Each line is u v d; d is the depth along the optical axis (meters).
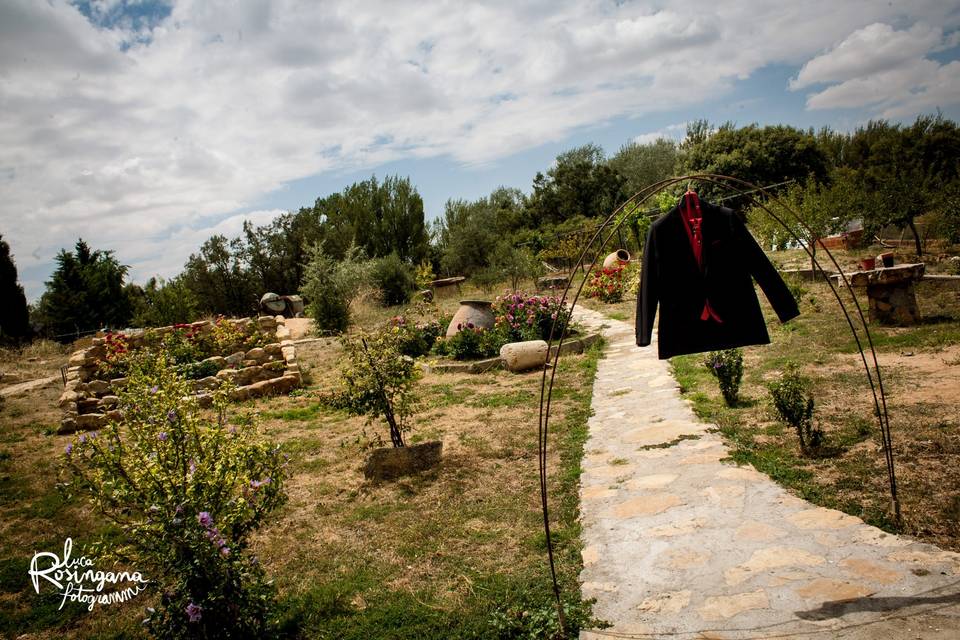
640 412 7.42
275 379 11.30
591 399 8.52
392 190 35.72
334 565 4.50
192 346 13.40
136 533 3.58
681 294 3.70
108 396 10.77
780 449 5.40
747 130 30.78
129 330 15.62
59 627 4.09
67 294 23.53
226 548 3.33
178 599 3.34
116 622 4.09
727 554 3.85
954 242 16.36
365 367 6.55
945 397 5.91
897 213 16.75
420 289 27.58
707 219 3.71
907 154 29.78
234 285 29.83
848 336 9.16
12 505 6.45
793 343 9.31
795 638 2.92
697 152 31.42
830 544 3.74
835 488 4.47
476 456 6.61
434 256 36.75
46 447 8.84
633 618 3.36
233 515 3.66
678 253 3.70
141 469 3.61
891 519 3.89
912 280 9.30
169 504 3.39
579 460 6.13
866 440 5.25
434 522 5.05
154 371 4.58
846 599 3.15
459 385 10.45
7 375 15.19
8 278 28.31
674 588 3.58
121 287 25.58
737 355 6.95
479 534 4.75
